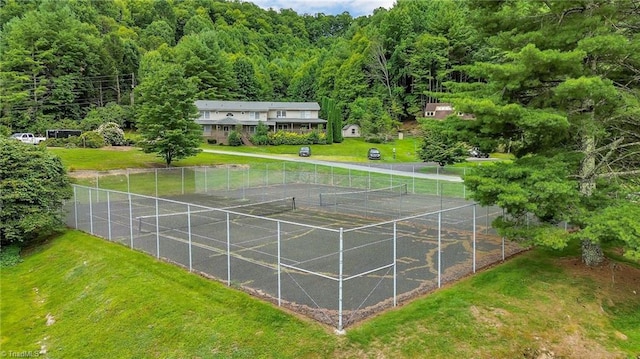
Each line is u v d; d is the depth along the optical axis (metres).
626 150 12.62
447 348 8.60
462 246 15.62
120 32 96.69
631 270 12.85
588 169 12.29
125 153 41.53
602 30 10.73
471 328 9.28
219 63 76.50
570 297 10.89
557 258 13.48
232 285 11.39
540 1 11.45
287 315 9.48
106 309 11.19
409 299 10.39
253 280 11.82
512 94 12.32
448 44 74.81
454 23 74.62
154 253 14.52
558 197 10.53
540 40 11.50
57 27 68.38
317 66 95.50
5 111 57.50
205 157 43.53
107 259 14.21
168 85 36.19
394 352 8.31
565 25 11.55
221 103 65.88
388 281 11.72
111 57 77.06
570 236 10.70
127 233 17.75
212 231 18.28
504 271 12.27
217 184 34.69
